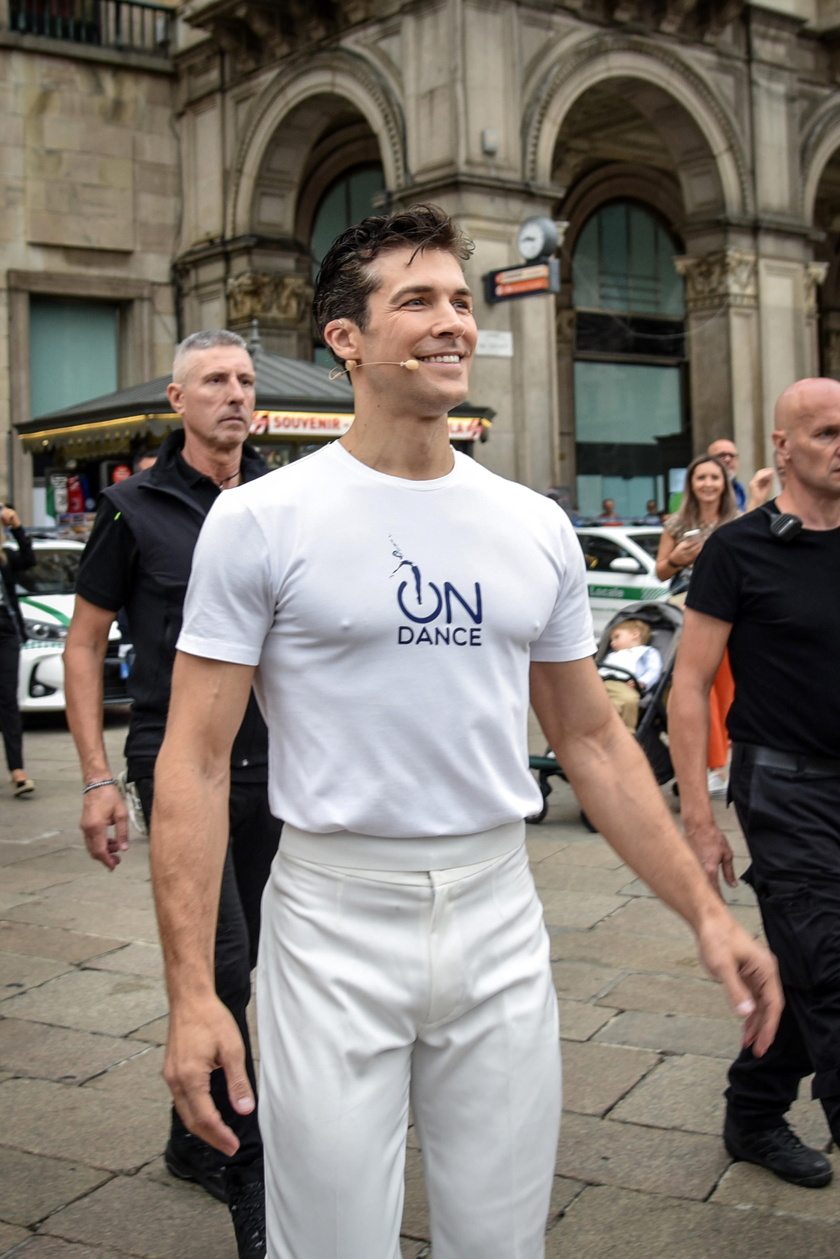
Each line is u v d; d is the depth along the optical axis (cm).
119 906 573
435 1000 181
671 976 458
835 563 290
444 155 1819
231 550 179
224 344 316
